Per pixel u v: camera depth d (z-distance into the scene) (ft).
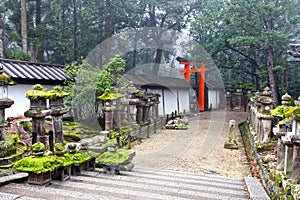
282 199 12.60
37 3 59.62
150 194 13.60
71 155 16.40
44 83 33.78
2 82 16.10
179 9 64.39
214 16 56.70
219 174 23.21
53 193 12.73
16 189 13.00
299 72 60.49
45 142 20.02
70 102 30.50
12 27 64.85
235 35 55.93
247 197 14.49
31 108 19.70
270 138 24.90
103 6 58.29
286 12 52.80
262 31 51.39
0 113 16.28
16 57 46.21
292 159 13.96
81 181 15.16
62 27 58.13
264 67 61.26
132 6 60.23
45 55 78.69
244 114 62.85
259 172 21.07
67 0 59.21
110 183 15.16
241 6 52.75
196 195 14.03
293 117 12.94
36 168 13.30
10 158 15.92
